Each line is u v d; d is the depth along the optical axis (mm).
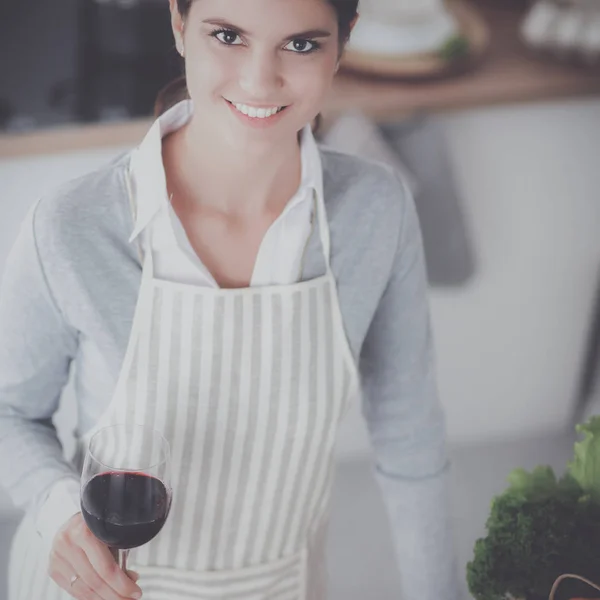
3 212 2371
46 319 1335
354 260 1415
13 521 2746
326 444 1474
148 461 1226
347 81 2463
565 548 1177
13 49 2373
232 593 1508
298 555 1546
